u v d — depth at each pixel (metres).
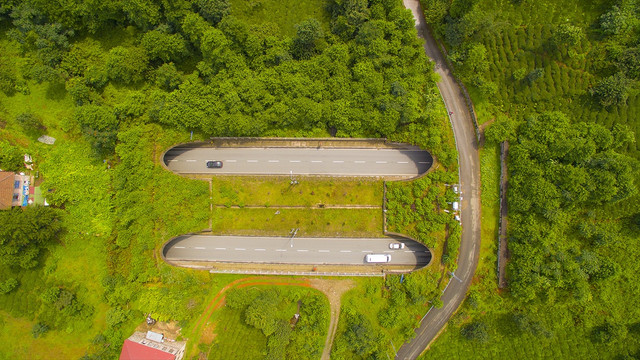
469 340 60.44
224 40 59.09
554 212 56.25
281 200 64.50
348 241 64.56
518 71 58.28
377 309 62.16
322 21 63.66
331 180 64.25
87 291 62.06
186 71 64.75
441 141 61.47
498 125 58.44
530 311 59.25
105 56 62.91
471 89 61.19
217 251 65.06
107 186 62.72
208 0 58.50
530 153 58.09
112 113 60.84
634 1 55.69
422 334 61.59
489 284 60.38
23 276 61.31
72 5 58.12
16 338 61.50
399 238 64.56
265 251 64.88
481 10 59.53
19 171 61.44
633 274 57.62
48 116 62.53
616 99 55.97
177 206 63.06
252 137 63.59
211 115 60.84
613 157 55.78
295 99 60.69
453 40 58.59
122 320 60.91
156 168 62.91
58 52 60.62
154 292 60.66
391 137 62.28
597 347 58.06
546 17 58.22
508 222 59.97
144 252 62.69
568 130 56.94
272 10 63.62
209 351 61.25
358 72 60.59
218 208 64.62
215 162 64.50
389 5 60.62
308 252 64.69
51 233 59.06
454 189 61.03
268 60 62.72
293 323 62.47
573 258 57.75
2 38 61.72
